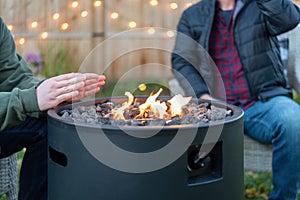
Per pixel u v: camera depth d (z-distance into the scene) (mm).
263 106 2150
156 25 4387
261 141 2156
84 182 1347
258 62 2244
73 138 1348
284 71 2398
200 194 1350
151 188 1302
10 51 1768
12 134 1703
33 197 1743
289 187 2006
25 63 1850
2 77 1768
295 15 2182
